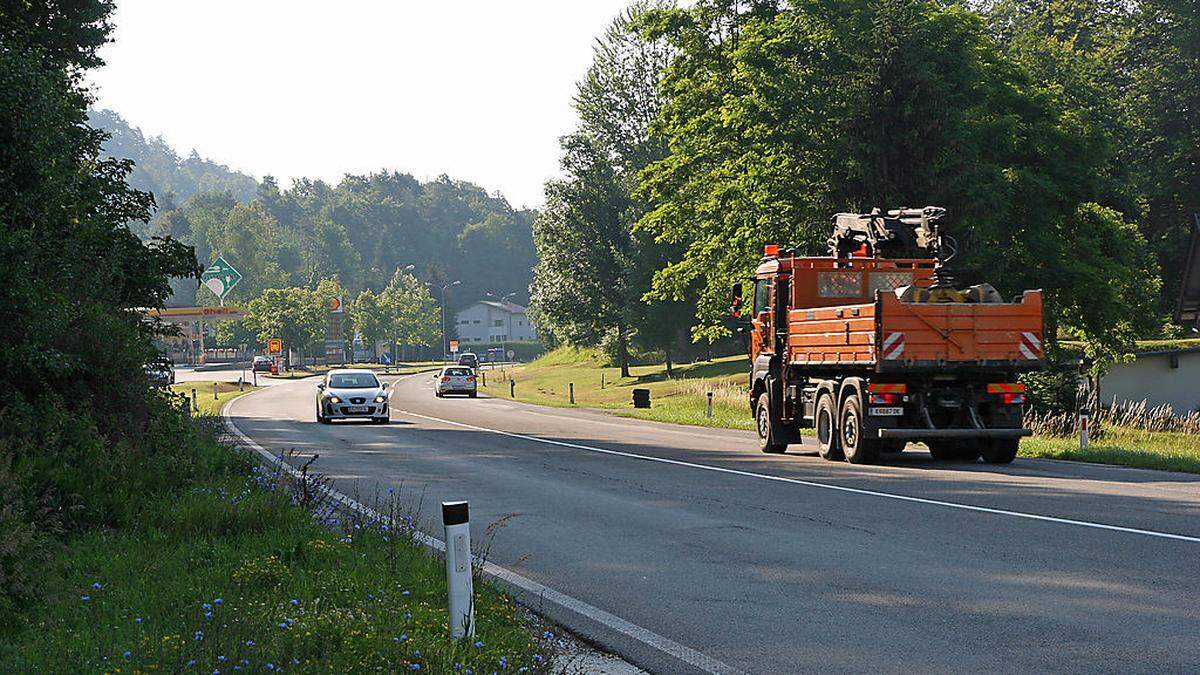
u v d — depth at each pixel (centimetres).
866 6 3534
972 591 848
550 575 959
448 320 19962
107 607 726
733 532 1170
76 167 1919
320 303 12781
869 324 1886
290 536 998
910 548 1041
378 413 3622
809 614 793
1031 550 1007
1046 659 657
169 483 1224
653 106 7906
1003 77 4131
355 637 627
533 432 3155
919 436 1886
